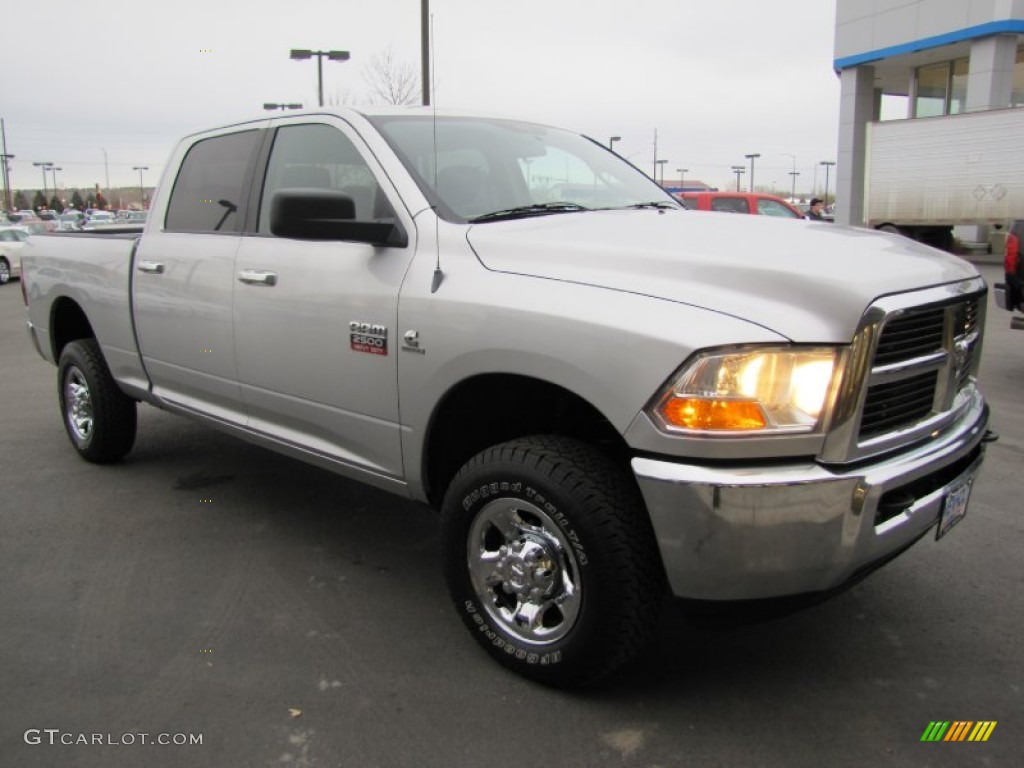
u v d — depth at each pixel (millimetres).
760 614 2422
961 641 3092
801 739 2533
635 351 2354
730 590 2354
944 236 21047
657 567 2529
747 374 2260
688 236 2789
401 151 3346
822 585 2381
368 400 3203
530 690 2787
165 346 4332
